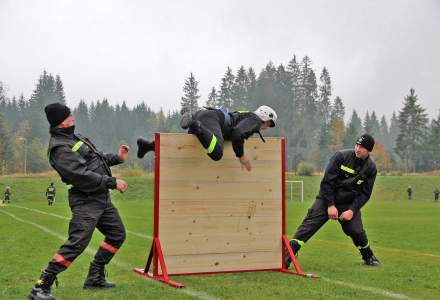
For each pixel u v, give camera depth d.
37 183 58.84
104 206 5.86
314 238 13.61
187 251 7.00
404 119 105.25
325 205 7.99
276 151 7.57
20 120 138.88
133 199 51.94
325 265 8.28
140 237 13.30
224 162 7.23
